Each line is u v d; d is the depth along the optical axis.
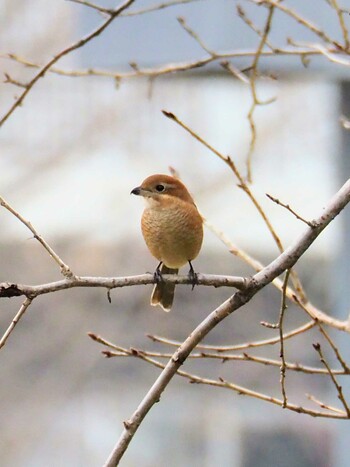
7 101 16.41
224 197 15.95
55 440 15.66
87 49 9.22
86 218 16.20
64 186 16.48
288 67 8.73
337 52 7.28
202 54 8.85
